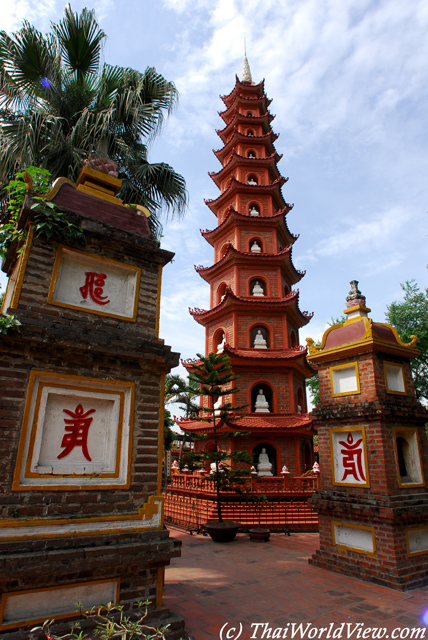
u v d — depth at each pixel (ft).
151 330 22.07
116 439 19.01
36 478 16.47
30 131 34.42
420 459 32.01
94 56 40.78
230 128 94.07
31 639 14.75
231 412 64.34
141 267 22.90
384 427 30.35
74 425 18.34
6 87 37.37
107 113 37.06
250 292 76.95
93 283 21.12
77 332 19.04
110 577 17.29
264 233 79.87
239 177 85.51
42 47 36.96
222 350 68.80
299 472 62.34
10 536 15.26
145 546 17.89
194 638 19.26
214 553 37.99
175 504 59.21
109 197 24.08
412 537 29.22
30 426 16.88
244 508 51.47
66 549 16.08
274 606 23.58
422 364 98.37
